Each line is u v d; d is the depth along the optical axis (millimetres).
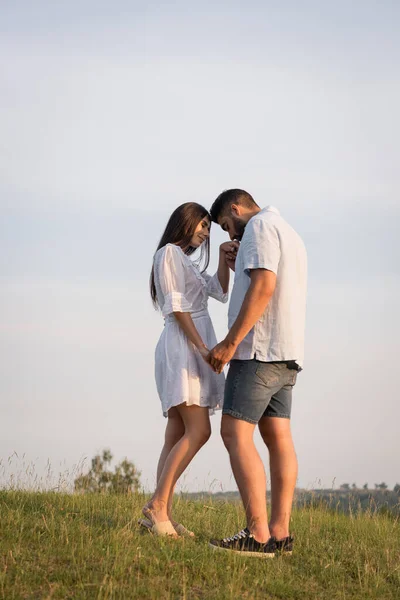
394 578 6523
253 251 6617
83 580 5664
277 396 7094
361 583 6332
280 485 7055
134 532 6969
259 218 6812
